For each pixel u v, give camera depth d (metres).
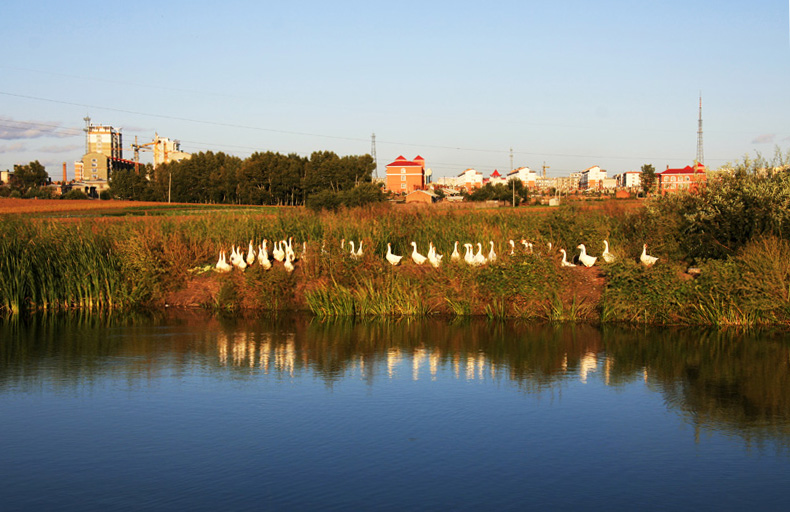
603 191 165.38
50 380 17.86
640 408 15.49
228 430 14.20
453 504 10.91
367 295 27.81
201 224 37.22
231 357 20.39
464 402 15.99
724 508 10.82
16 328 25.11
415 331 24.23
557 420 14.75
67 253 29.66
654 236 30.44
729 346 21.28
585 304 25.86
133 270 30.16
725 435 13.86
